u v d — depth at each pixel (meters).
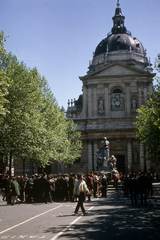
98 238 11.90
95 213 19.53
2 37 30.88
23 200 29.95
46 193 27.27
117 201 28.14
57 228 14.11
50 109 51.38
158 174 72.94
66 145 56.00
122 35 94.75
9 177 31.16
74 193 18.94
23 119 39.19
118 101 75.75
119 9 100.19
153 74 75.50
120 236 12.28
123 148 74.50
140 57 92.19
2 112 29.86
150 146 48.28
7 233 12.99
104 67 76.62
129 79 76.19
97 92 76.69
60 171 76.38
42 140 42.09
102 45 95.81
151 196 33.53
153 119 44.97
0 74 31.14
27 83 41.66
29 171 75.88
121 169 74.44
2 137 38.50
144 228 14.03
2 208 23.89
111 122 74.94
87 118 75.69
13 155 44.47
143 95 75.50
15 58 44.94
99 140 75.44
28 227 14.48
